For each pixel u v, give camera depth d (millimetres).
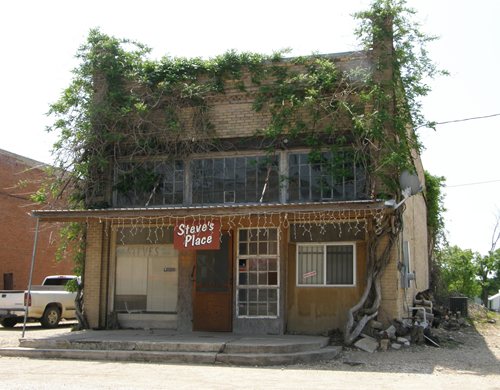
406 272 16297
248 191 15727
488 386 9625
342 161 14797
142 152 16234
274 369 11281
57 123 16141
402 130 14328
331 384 9602
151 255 16344
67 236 17125
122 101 16156
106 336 14172
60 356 12828
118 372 10742
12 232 28281
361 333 13961
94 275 16453
